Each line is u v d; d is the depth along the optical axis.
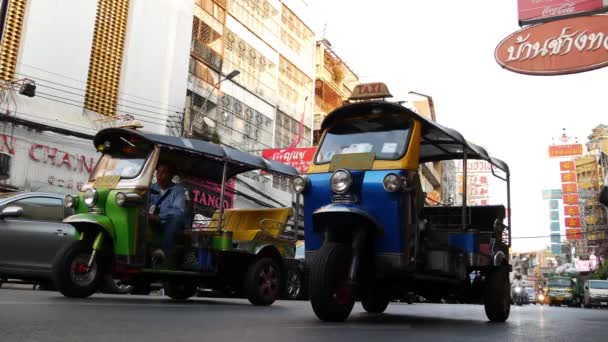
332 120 5.28
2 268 7.27
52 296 5.93
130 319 3.78
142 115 17.38
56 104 14.87
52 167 14.55
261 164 7.79
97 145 6.88
